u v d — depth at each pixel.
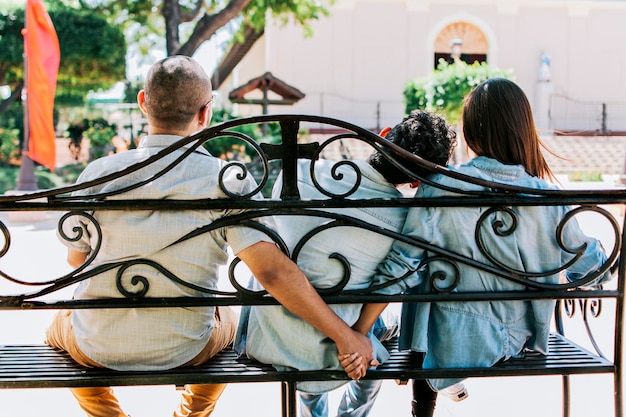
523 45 23.61
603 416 3.09
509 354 2.12
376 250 2.05
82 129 19.42
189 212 1.94
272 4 14.45
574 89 23.72
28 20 10.43
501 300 2.03
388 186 2.09
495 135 2.13
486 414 3.12
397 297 1.99
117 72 14.40
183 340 2.03
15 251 7.14
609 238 7.53
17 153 20.08
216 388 2.31
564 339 2.40
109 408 2.24
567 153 18.75
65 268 6.23
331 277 2.02
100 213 1.95
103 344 2.01
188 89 1.99
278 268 1.89
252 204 1.90
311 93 22.83
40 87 10.55
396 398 3.37
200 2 14.66
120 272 1.92
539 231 2.07
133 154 1.98
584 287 2.21
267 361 2.07
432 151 2.05
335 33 22.83
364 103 23.05
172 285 1.98
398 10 23.03
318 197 2.07
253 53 27.95
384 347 2.18
